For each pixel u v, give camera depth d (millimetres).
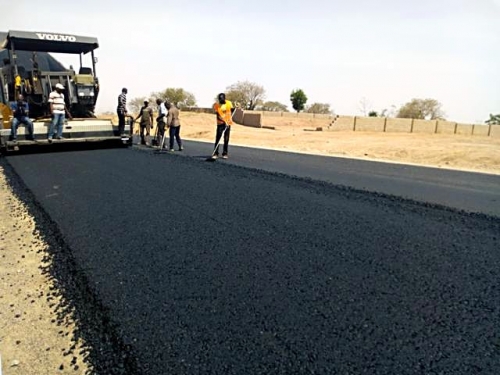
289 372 2131
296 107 61094
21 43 10617
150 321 2648
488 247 3955
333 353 2281
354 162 10836
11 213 5320
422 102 60094
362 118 34562
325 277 3252
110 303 2898
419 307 2783
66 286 3229
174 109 11828
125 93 11898
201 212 5105
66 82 11352
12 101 10859
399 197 6070
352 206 5473
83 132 11406
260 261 3572
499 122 53438
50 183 6988
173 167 8625
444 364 2186
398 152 14852
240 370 2154
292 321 2605
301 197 5949
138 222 4727
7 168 8695
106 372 2213
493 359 2229
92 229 4535
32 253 3969
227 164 9250
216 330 2521
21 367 2312
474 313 2711
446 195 6395
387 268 3436
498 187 7344
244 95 61469
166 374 2146
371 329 2514
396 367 2164
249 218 4859
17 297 3111
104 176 7535
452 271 3385
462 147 16312
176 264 3523
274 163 9867
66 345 2490
